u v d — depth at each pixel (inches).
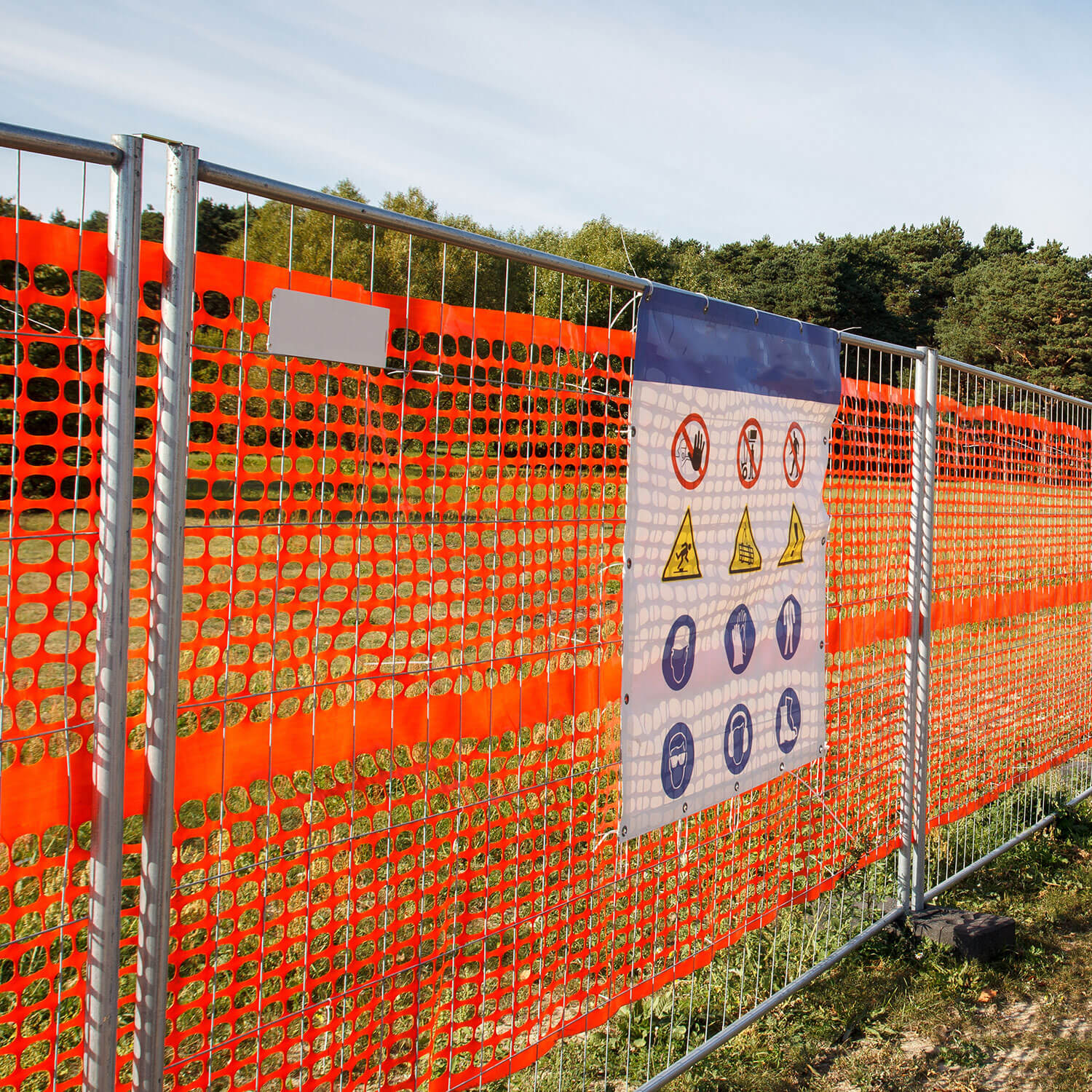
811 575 137.8
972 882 185.2
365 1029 84.4
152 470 66.6
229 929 132.5
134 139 62.1
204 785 72.1
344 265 703.1
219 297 69.5
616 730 108.7
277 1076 78.7
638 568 105.4
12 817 61.8
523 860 98.5
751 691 126.2
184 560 66.8
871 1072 120.8
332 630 79.7
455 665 89.8
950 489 186.9
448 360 84.4
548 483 97.0
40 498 61.8
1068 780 245.8
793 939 145.5
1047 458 225.6
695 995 128.3
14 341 59.5
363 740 82.5
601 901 109.0
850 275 2696.9
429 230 80.4
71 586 63.8
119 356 62.2
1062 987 145.7
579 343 97.7
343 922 83.0
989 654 202.4
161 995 67.4
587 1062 114.3
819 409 137.0
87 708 65.2
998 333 2401.6
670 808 112.7
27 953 129.2
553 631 99.9
